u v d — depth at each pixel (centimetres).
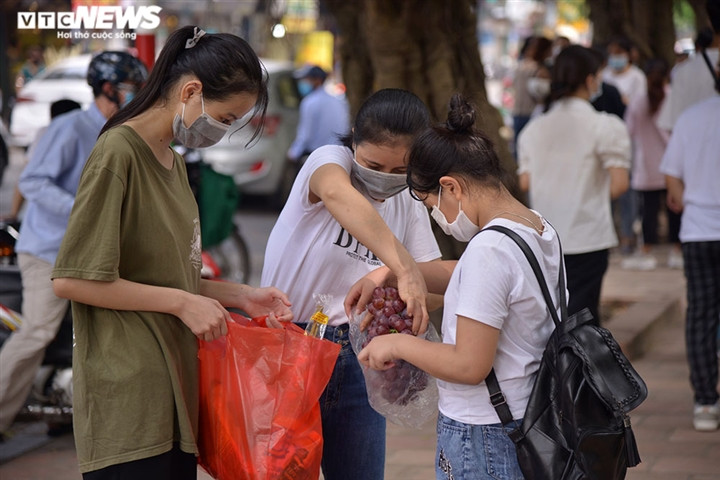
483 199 253
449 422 258
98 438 260
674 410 531
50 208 453
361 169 287
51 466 466
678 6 1341
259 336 269
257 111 271
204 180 656
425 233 315
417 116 278
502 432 250
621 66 1041
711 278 490
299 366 269
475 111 256
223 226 666
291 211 304
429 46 610
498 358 248
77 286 253
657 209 927
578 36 2950
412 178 256
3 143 1343
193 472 276
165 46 265
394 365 270
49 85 1524
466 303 241
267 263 311
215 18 1853
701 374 496
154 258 263
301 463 267
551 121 529
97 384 260
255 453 265
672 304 752
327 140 1077
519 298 243
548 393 244
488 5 3356
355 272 303
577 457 237
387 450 476
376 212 279
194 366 274
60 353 485
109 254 251
